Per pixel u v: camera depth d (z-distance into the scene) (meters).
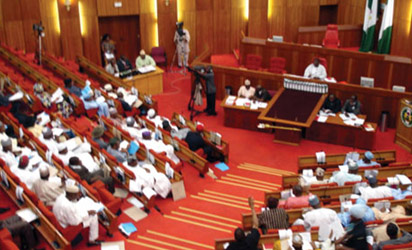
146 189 10.25
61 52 20.98
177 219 10.19
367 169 11.00
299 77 16.47
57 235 8.03
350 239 7.55
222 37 22.91
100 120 13.55
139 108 15.98
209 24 22.52
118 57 22.38
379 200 9.45
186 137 13.14
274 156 14.26
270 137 15.46
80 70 18.72
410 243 7.36
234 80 17.47
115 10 21.02
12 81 15.31
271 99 15.94
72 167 10.26
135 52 22.67
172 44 22.25
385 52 19.92
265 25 23.06
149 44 22.02
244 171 13.16
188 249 9.10
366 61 17.61
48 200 9.16
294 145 14.88
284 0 22.78
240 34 23.11
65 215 8.39
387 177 11.22
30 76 16.80
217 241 7.77
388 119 15.67
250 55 18.91
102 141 12.04
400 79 17.20
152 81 18.38
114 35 21.98
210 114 17.00
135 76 17.88
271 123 15.38
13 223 8.20
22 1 19.92
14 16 19.98
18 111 13.50
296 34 23.41
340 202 9.74
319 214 8.16
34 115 14.21
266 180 12.66
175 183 10.89
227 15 22.61
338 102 15.50
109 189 10.38
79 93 15.40
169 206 10.71
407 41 18.30
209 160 13.45
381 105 15.58
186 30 21.50
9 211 9.23
